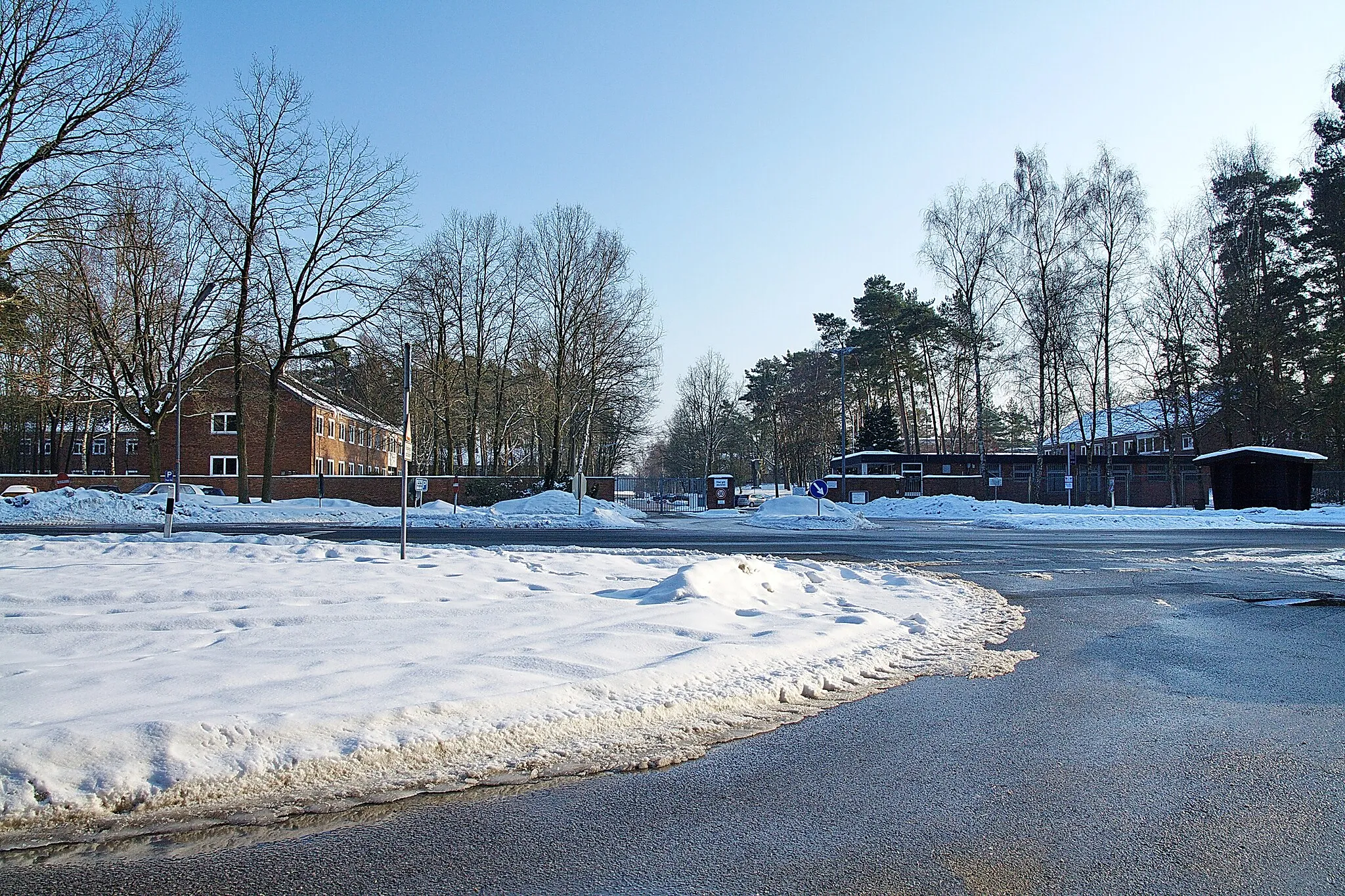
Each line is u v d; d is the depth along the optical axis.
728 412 96.94
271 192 35.69
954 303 46.12
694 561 15.74
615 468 87.31
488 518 32.97
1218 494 41.78
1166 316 47.12
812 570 14.52
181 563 13.40
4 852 3.74
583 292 47.47
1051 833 4.05
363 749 4.81
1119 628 10.01
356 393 66.19
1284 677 7.45
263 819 4.14
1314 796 4.57
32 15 25.83
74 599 9.35
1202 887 3.49
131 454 58.69
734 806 4.38
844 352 49.56
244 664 6.39
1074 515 36.75
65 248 29.77
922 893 3.44
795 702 6.47
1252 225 44.72
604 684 6.16
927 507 45.06
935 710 6.30
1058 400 52.62
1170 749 5.39
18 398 41.75
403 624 8.22
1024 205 43.62
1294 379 46.72
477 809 4.29
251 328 36.44
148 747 4.53
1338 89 44.38
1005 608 11.30
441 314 49.25
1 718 4.88
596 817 4.22
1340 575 15.56
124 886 3.47
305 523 31.11
